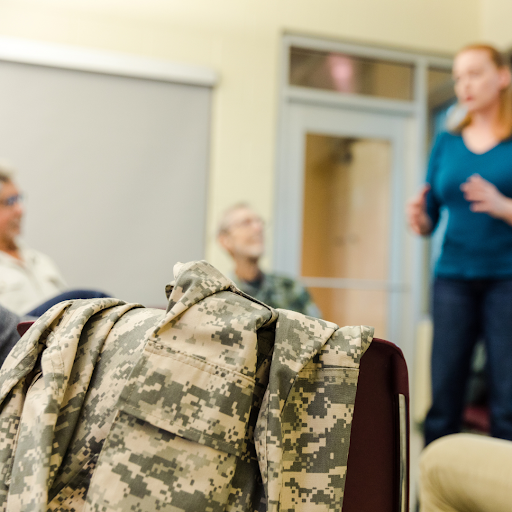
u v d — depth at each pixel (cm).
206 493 57
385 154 356
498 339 183
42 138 301
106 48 308
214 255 316
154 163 314
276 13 332
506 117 192
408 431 66
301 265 340
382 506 67
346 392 62
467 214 191
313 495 59
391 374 67
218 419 58
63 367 63
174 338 61
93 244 305
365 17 345
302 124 343
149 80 315
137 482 56
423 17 354
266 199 325
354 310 348
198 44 321
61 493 60
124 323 66
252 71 327
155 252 312
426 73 361
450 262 194
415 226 210
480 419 256
